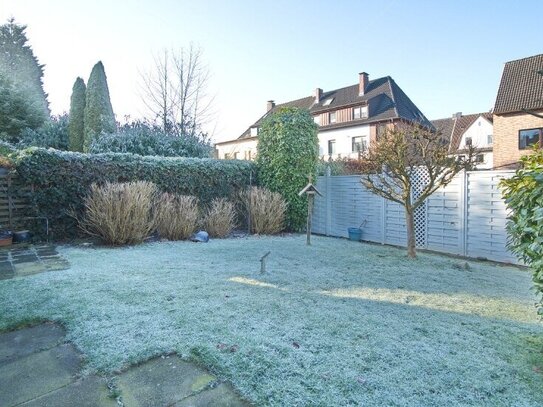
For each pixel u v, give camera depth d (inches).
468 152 231.9
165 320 109.0
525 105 577.9
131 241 252.7
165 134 461.7
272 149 352.8
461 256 244.4
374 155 238.5
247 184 365.1
